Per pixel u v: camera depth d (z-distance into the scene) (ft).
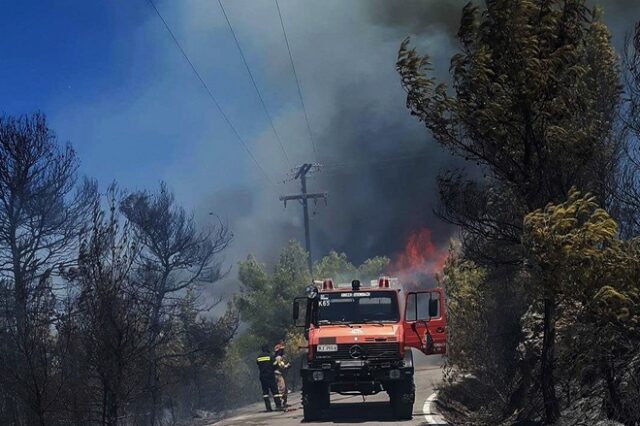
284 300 94.17
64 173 58.29
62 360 35.99
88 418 36.76
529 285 25.61
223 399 78.33
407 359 43.86
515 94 28.45
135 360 38.68
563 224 22.94
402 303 47.21
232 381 81.46
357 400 57.31
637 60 27.71
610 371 26.76
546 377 29.78
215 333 67.31
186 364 65.92
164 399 61.93
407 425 39.86
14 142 55.21
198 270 67.00
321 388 44.50
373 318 45.93
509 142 30.09
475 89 29.04
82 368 36.40
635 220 27.68
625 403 26.30
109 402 37.17
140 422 51.26
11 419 36.91
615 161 28.68
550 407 30.04
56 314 37.32
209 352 66.90
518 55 28.04
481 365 44.16
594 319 24.56
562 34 28.76
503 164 30.48
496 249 32.94
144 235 62.80
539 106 28.68
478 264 33.37
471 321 43.86
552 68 27.99
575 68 28.17
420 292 45.03
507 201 31.60
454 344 44.55
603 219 22.82
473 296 43.91
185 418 66.54
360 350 43.45
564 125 28.84
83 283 37.09
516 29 27.91
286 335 91.15
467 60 29.48
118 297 37.65
